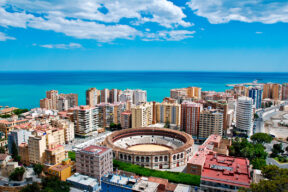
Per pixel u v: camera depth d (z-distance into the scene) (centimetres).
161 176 15625
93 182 14500
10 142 19812
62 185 14100
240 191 10850
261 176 13250
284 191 10188
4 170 16538
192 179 15012
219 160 14912
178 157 19312
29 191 13300
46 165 16988
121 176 12875
